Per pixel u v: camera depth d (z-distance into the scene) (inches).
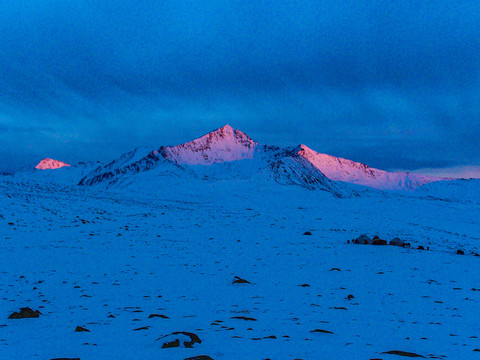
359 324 496.4
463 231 2288.4
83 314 532.4
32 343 385.1
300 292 721.6
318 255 1227.2
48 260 1034.7
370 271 975.0
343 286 785.6
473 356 362.0
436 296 700.7
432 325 498.9
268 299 658.2
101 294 676.7
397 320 524.4
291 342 398.9
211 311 558.9
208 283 799.1
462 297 696.4
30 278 810.8
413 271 985.5
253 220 2340.1
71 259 1064.2
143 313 539.8
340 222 2349.9
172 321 492.7
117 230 1718.8
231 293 703.1
